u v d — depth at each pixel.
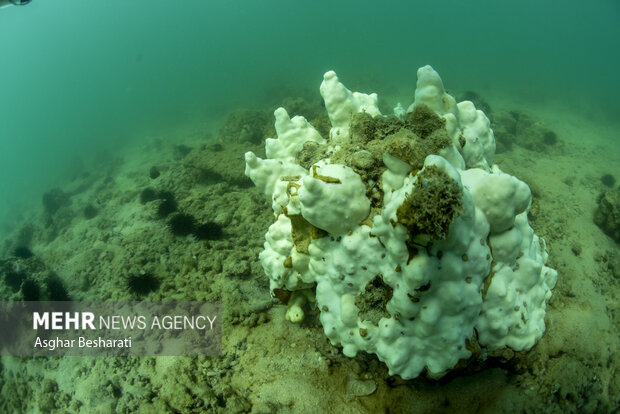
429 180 0.61
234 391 1.02
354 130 0.96
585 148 3.35
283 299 1.10
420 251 0.70
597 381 1.10
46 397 1.38
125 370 1.27
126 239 1.98
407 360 0.82
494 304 0.82
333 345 1.05
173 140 5.43
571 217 1.80
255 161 1.05
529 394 0.97
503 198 0.75
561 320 1.14
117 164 4.98
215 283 1.38
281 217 0.98
